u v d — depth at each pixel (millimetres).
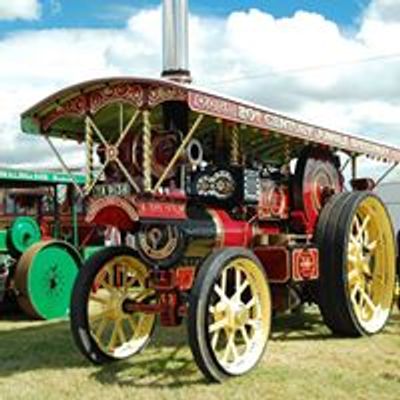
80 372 5227
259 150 6797
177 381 4836
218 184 5727
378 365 5262
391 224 7035
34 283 8594
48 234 10047
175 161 5105
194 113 5414
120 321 5742
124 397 4477
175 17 5805
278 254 5871
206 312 4648
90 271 5535
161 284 5250
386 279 7027
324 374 4965
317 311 7961
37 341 6695
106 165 5211
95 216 5105
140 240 5234
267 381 4773
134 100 5039
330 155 7125
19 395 4613
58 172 9297
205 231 5363
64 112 5480
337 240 6297
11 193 9930
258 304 5266
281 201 6578
